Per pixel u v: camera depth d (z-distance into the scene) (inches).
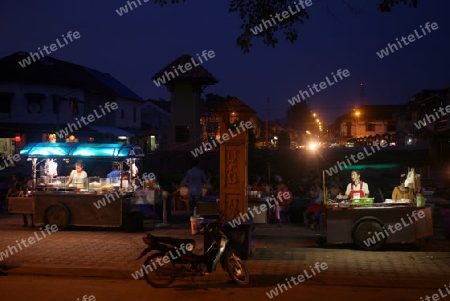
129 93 2164.1
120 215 536.1
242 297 303.0
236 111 406.9
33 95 1552.7
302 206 681.0
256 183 700.7
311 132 2817.4
